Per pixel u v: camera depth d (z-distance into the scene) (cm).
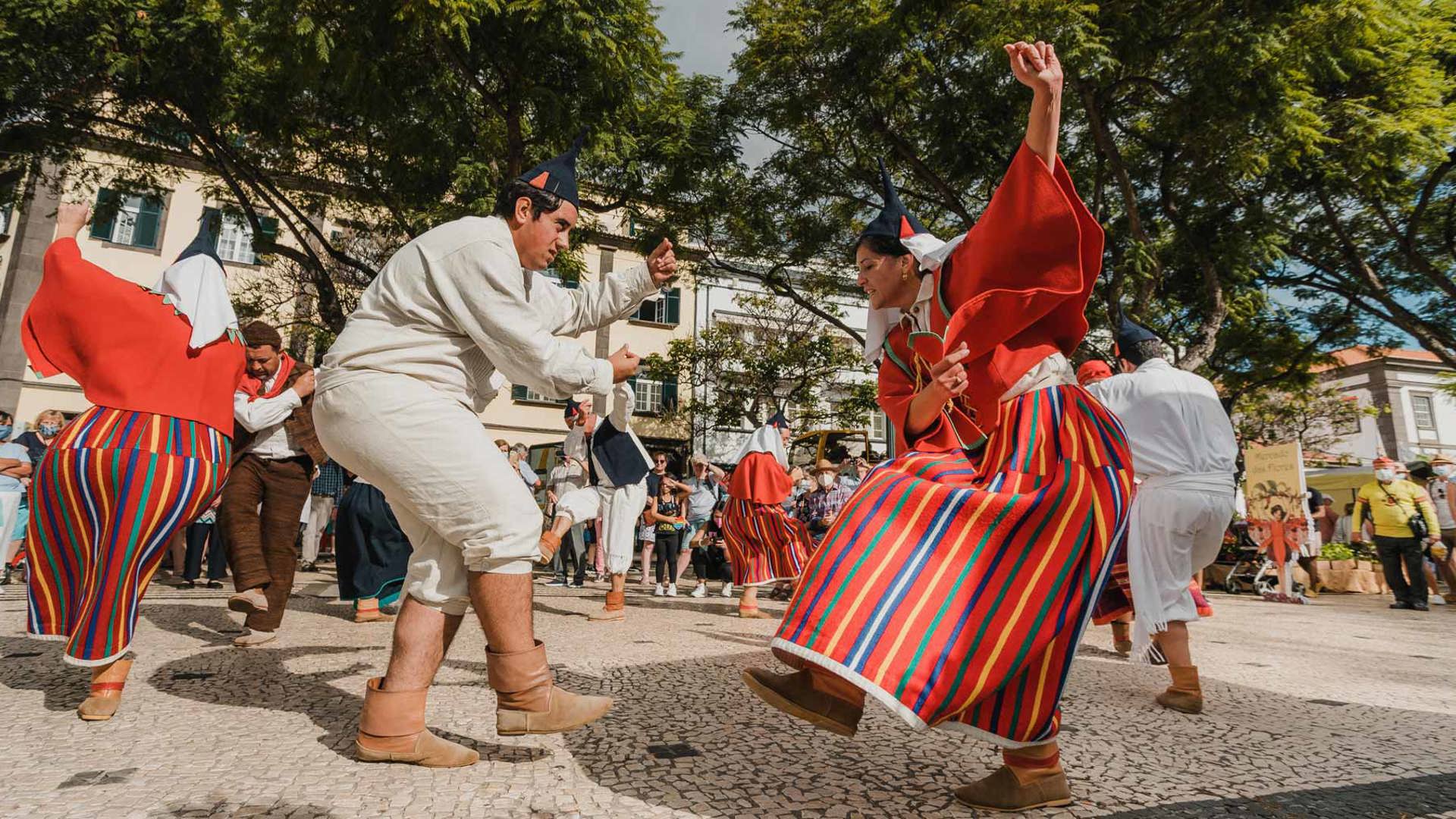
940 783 216
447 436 212
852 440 2133
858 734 266
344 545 508
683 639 485
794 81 1294
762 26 1280
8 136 1152
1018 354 199
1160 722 301
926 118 1273
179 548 863
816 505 998
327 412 218
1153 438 345
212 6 1098
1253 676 413
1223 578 1277
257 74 1170
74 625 263
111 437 263
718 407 2336
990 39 1004
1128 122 1287
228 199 1458
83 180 1328
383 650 406
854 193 1477
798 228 1506
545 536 481
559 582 1057
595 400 618
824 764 229
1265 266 1245
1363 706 343
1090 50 967
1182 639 325
